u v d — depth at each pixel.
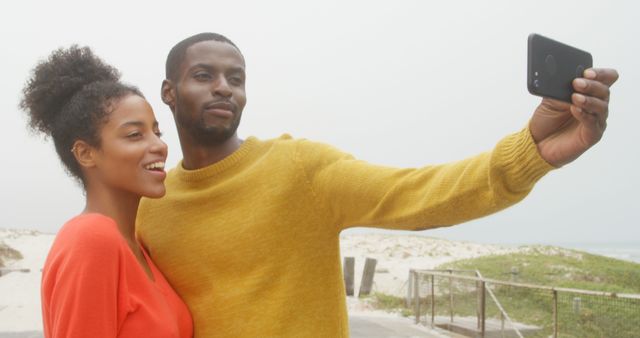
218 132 2.29
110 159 2.07
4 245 23.14
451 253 30.59
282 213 2.18
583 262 19.62
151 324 1.93
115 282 1.84
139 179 2.08
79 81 2.15
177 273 2.31
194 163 2.42
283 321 2.12
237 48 2.40
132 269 1.93
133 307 1.91
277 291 2.15
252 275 2.18
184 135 2.42
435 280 11.80
